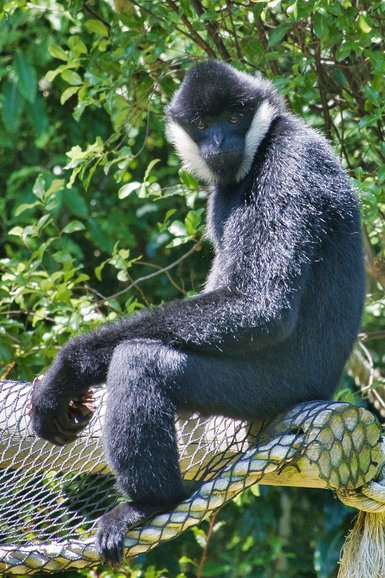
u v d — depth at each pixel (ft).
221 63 34.96
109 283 68.28
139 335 30.12
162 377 29.07
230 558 61.26
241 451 30.45
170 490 28.53
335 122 48.29
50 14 56.65
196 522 27.68
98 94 51.80
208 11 41.63
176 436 29.07
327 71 45.14
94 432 33.78
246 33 45.32
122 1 45.34
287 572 61.77
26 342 46.85
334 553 57.67
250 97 33.68
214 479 28.09
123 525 28.19
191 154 35.37
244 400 30.14
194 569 60.75
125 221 63.87
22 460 34.94
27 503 34.32
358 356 47.78
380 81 39.55
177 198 65.41
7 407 35.17
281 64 47.67
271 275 29.73
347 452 28.50
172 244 42.75
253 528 61.26
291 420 28.78
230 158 33.22
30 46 61.00
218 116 33.96
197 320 29.78
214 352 29.89
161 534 27.76
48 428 30.96
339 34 40.83
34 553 28.37
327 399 31.58
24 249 62.54
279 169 31.45
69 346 30.66
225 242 31.99
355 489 29.30
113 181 65.51
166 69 44.68
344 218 32.14
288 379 30.58
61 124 66.28
